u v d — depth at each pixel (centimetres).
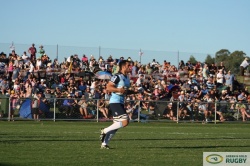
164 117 3841
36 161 1658
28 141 2262
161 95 4291
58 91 4109
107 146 2047
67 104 3681
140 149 2052
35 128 3088
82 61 5284
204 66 5234
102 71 4750
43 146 2075
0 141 2239
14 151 1894
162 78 5147
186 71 5369
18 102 3603
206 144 2320
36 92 3994
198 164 1689
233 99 4397
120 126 2019
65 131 2891
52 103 3656
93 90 4184
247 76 5856
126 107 3778
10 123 3469
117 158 1767
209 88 4762
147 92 4369
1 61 4956
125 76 2047
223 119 3962
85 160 1700
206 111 3928
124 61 2055
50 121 3647
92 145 2153
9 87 4503
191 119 3900
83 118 3709
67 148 2023
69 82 4494
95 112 3738
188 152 1991
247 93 4906
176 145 2245
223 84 5034
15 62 4909
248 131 3359
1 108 3575
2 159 1688
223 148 2166
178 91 4438
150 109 3825
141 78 4816
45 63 5066
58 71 4906
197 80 5138
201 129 3425
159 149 2069
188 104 3894
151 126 3569
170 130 3225
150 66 5416
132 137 2606
